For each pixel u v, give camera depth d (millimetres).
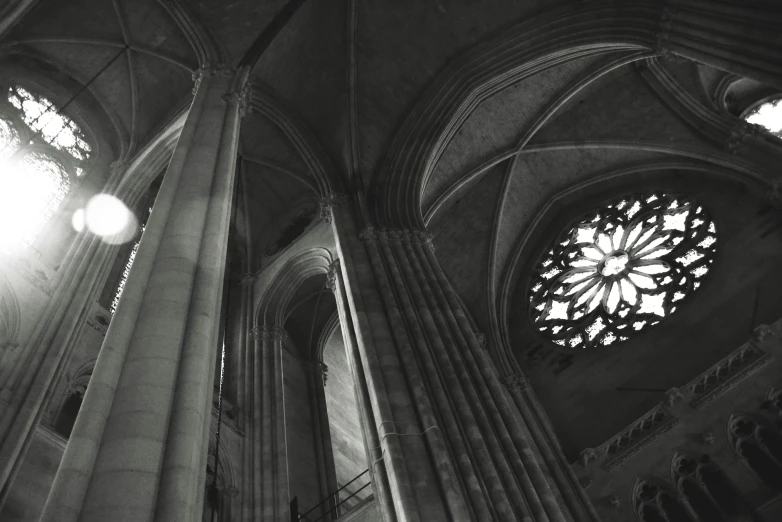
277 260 23047
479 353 15891
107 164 21000
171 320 8945
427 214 24000
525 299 26203
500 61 21500
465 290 26344
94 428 7461
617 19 17719
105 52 21375
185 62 20828
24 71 20359
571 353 23531
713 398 18484
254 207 24812
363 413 14633
